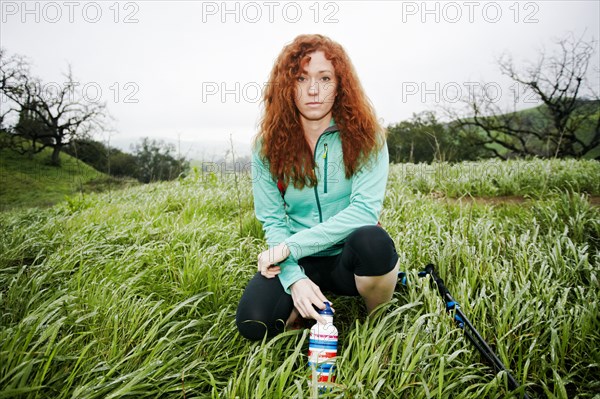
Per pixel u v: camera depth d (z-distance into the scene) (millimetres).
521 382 1799
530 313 2100
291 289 1879
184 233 3455
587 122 20297
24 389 1457
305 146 2029
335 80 1946
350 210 1949
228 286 2496
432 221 3539
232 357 1882
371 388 1635
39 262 3176
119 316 2053
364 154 1963
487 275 2482
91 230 3717
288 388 1634
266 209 2191
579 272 2646
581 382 1816
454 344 1871
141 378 1632
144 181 8836
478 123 20547
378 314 1998
